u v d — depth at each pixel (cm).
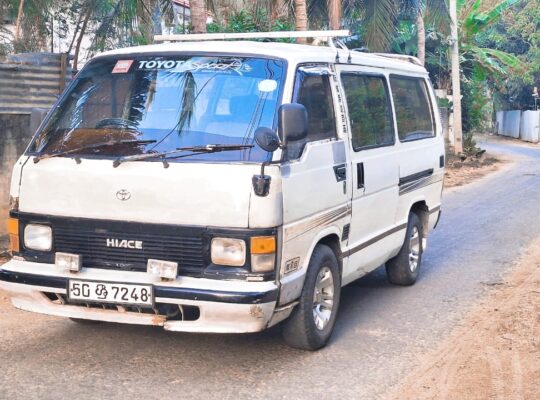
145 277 497
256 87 535
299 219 518
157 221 496
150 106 543
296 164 516
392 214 707
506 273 855
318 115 566
